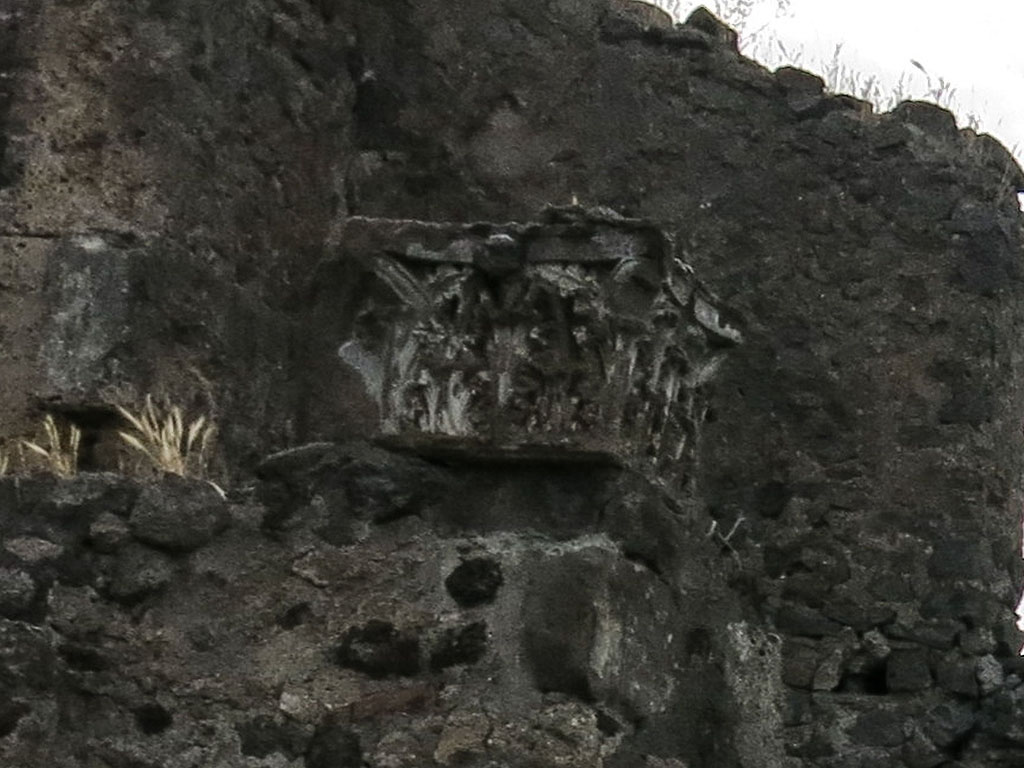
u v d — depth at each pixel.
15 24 7.69
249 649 6.04
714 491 10.09
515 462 6.12
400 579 6.07
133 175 7.61
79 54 7.67
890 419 10.21
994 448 10.21
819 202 10.38
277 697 6.00
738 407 10.18
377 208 9.20
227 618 6.05
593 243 6.21
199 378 7.65
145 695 5.99
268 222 8.24
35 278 7.48
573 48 10.00
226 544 6.10
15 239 7.53
